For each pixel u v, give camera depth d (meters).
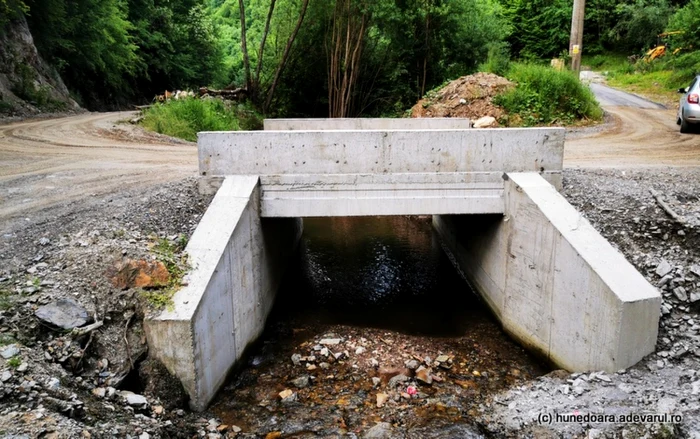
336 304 10.03
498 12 34.56
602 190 8.92
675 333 6.36
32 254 6.46
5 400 4.25
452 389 6.57
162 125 18.61
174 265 6.30
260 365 7.37
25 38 26.95
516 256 8.11
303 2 25.22
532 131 8.40
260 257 8.54
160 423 5.02
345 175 8.42
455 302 10.17
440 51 26.59
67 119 21.41
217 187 8.48
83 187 9.30
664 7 42.56
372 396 6.40
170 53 43.53
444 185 8.49
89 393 4.91
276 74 26.62
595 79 36.34
